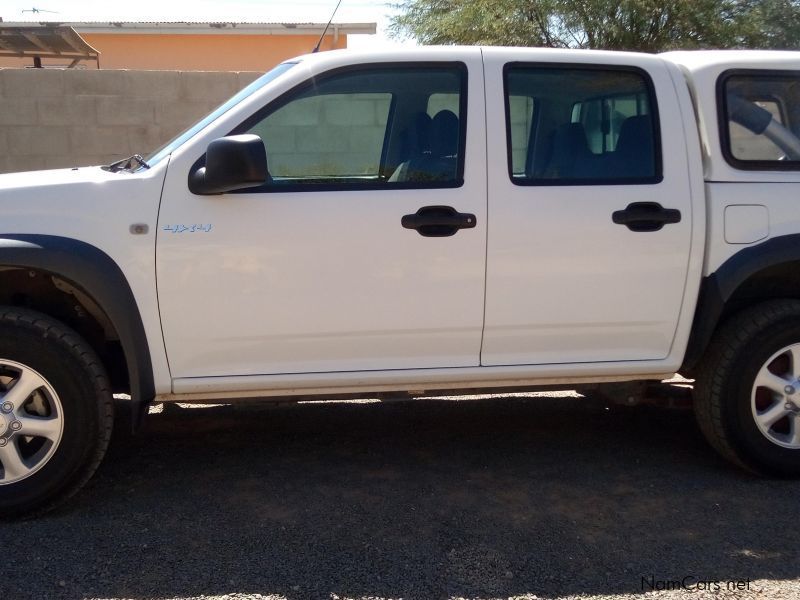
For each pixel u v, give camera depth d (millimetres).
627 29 13656
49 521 3555
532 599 2990
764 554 3320
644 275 3861
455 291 3736
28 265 3365
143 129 9156
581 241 3789
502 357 3896
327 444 4559
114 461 4277
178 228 3533
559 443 4605
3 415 3428
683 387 4371
